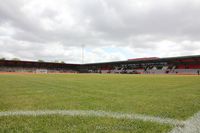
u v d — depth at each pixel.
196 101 4.73
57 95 5.90
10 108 3.87
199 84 10.90
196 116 3.20
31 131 2.40
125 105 4.20
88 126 2.61
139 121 2.89
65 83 11.48
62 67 73.94
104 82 12.75
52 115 3.28
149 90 7.52
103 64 71.56
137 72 60.97
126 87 8.88
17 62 63.59
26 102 4.59
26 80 14.37
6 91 6.99
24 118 3.06
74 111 3.59
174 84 10.95
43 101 4.75
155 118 3.07
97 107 3.97
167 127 2.61
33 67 67.25
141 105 4.20
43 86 9.22
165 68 57.59
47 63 69.31
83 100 4.93
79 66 78.12
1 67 61.16
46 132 2.36
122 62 64.94
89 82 12.63
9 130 2.45
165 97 5.49
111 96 5.70
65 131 2.39
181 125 2.71
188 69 52.56
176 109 3.76
